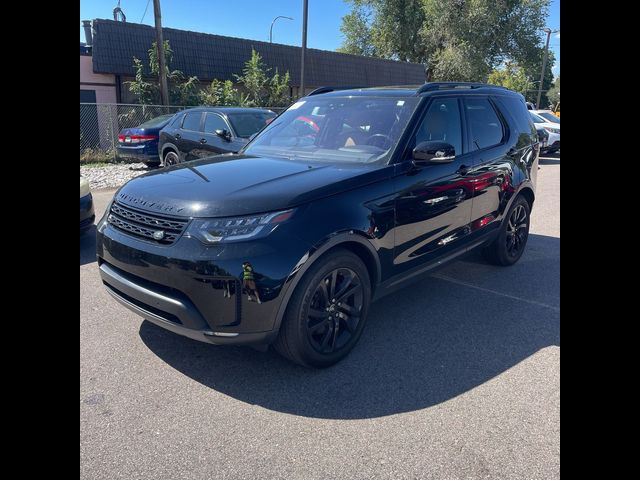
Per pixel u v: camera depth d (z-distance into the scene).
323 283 3.08
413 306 4.36
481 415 2.79
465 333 3.83
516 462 2.42
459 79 33.56
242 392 2.99
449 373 3.24
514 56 34.31
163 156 10.66
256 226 2.82
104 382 3.05
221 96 19.11
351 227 3.14
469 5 31.95
